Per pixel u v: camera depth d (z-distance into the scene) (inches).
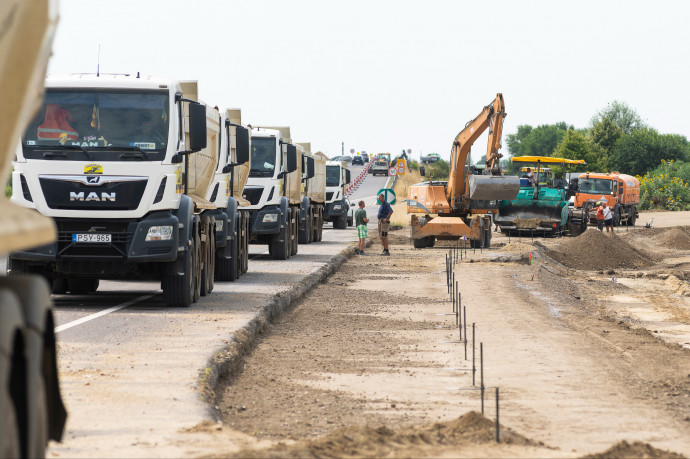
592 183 6437.0
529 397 1025.5
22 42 452.8
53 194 1505.9
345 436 689.6
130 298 1749.5
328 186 5438.0
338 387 1051.3
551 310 1937.7
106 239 1514.5
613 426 897.5
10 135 463.8
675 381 1154.0
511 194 3720.5
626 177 6638.8
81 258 1512.1
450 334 1503.4
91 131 1523.1
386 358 1259.8
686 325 1957.4
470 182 3742.6
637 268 3690.9
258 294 1802.4
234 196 2338.8
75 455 649.0
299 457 621.6
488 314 1777.8
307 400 964.6
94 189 1505.9
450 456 654.5
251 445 695.7
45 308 489.1
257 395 982.4
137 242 1513.3
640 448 706.8
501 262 3097.9
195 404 829.2
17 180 1517.0
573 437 843.4
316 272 2374.5
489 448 690.8
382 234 3472.0
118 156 1515.7
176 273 1553.9
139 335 1231.5
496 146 3786.9
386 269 2829.7
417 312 1788.9
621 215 6397.6
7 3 435.8
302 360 1224.2
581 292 2596.0
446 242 4411.9
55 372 524.7
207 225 1781.5
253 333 1333.7
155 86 1537.9
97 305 1611.7
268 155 2792.8
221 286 1982.0
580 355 1341.0
